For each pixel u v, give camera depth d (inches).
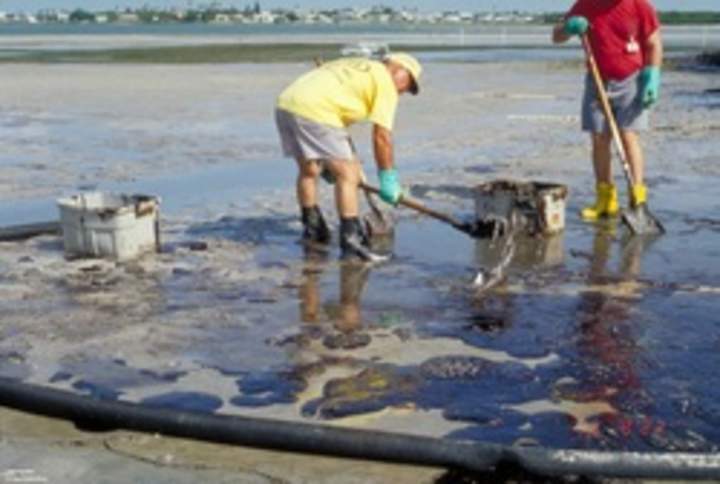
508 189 310.3
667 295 241.0
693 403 174.1
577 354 199.3
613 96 318.0
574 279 256.7
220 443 158.2
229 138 557.9
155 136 568.4
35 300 238.5
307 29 5999.0
